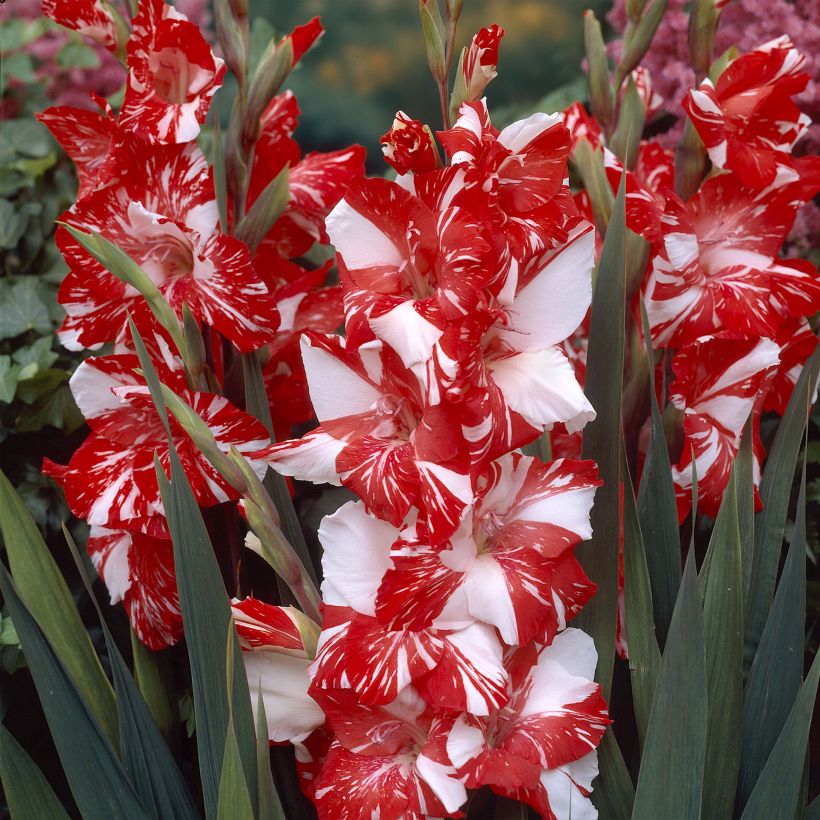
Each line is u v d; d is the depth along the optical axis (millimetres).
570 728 1011
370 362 1010
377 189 984
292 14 2152
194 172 1099
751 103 1103
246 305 1095
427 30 1031
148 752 1049
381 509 989
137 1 1126
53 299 1340
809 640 1278
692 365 1107
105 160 1108
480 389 977
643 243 1108
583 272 999
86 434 1308
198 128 1087
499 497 1019
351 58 2176
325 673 1001
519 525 1020
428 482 978
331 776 1024
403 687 989
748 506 1090
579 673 1034
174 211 1103
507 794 1007
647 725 1056
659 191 1150
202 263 1097
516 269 985
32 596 1065
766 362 1103
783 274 1111
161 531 1098
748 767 1062
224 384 1154
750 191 1108
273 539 1024
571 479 1024
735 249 1123
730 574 1039
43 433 1295
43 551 1072
